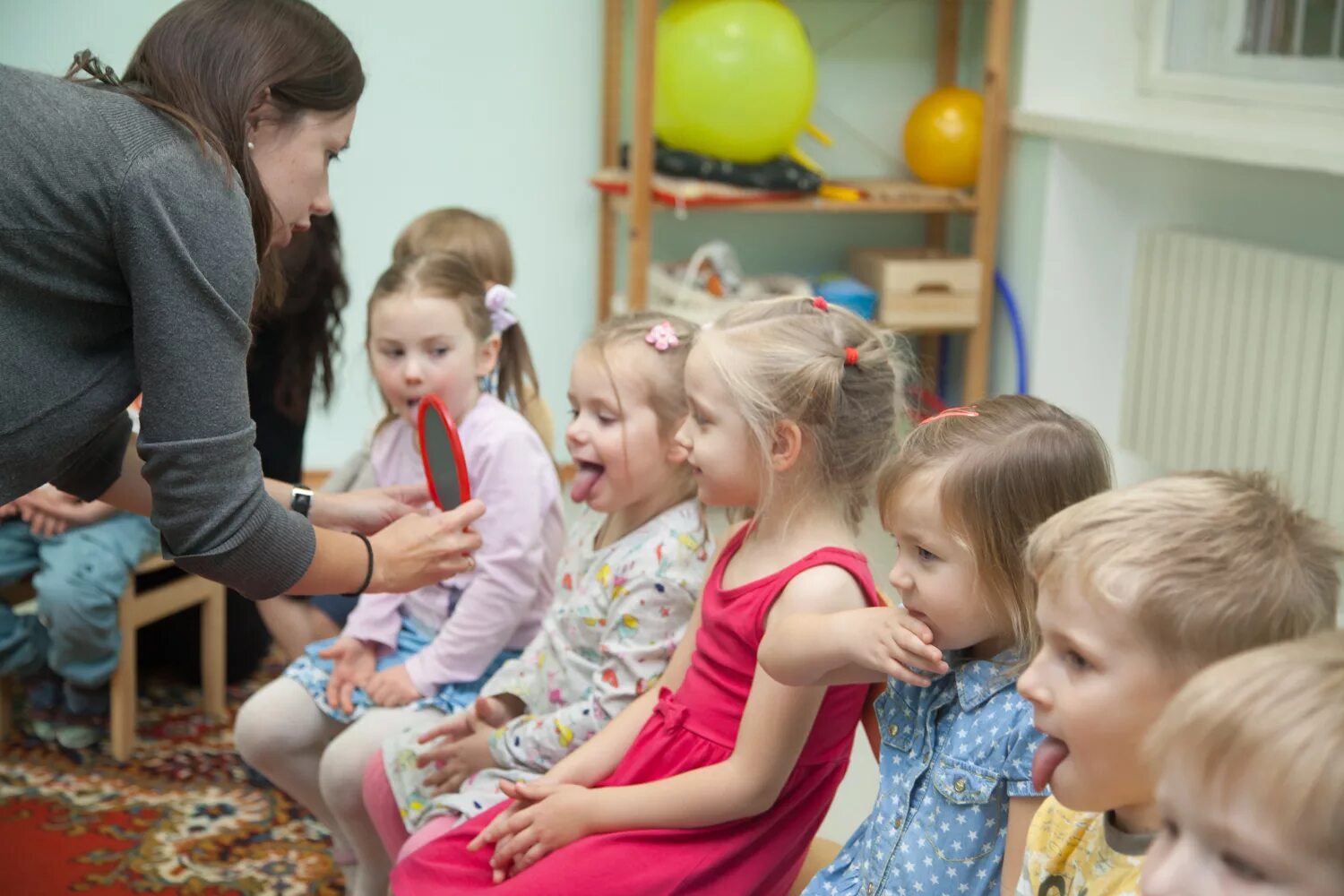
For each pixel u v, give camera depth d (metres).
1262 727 0.57
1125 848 0.84
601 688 1.48
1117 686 0.78
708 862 1.24
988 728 1.02
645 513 1.55
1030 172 3.41
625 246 3.83
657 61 3.34
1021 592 1.00
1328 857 0.55
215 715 2.44
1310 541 0.81
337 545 1.30
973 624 1.01
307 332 2.22
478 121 3.70
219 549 1.17
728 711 1.30
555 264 3.83
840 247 3.87
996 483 0.99
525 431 1.81
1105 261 3.38
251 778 2.22
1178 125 2.96
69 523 2.20
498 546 1.76
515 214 3.77
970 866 1.03
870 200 3.40
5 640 2.23
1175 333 3.11
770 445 1.25
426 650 1.76
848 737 1.30
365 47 3.59
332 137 1.25
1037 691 0.82
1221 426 2.97
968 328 3.47
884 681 1.15
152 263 1.08
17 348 1.08
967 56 3.82
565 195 3.79
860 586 1.23
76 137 1.05
